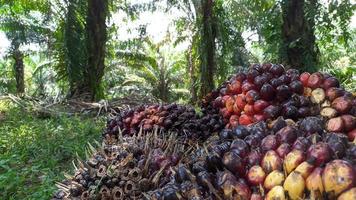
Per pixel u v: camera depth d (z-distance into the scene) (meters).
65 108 9.09
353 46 14.73
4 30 15.98
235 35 11.55
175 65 20.59
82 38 10.77
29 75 24.23
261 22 10.00
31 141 6.07
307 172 1.34
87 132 6.54
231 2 12.16
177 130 3.09
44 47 17.38
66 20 10.74
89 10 10.79
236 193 1.45
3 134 6.76
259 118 2.35
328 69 11.73
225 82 2.74
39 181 4.62
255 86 2.41
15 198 4.16
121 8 14.25
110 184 2.25
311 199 1.28
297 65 8.58
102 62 10.91
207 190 1.53
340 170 1.27
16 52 18.92
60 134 6.41
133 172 2.27
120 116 3.44
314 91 2.24
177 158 2.35
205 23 11.05
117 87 18.70
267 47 9.23
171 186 1.61
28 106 9.00
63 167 5.00
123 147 2.56
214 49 11.10
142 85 20.34
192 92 11.62
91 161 2.42
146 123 3.21
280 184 1.39
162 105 3.30
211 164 1.61
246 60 11.64
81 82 10.74
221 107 2.64
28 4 12.95
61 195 2.46
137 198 2.21
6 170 5.06
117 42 17.52
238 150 1.56
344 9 8.88
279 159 1.45
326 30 9.41
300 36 8.53
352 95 2.16
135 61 19.69
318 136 1.48
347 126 2.03
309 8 8.51
